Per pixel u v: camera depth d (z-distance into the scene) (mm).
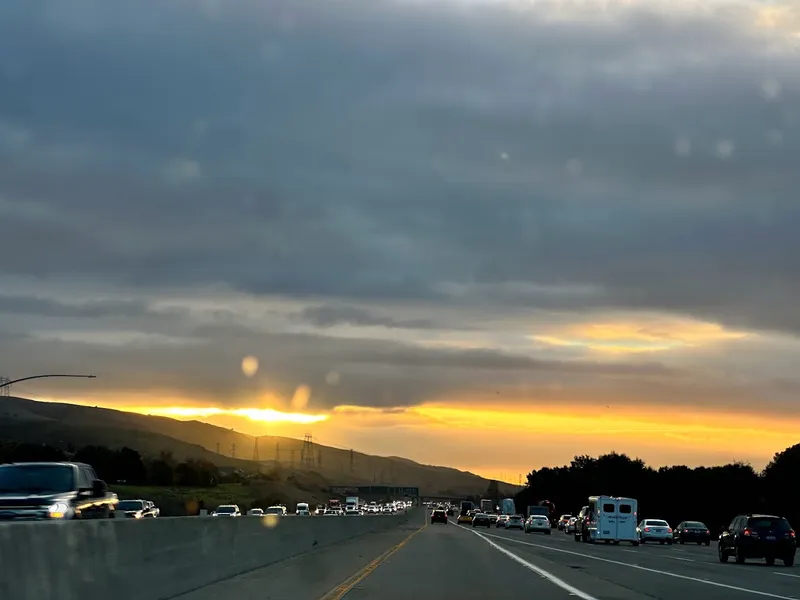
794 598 21109
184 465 136750
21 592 11062
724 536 39781
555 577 26266
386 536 58500
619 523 61406
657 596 21172
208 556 20953
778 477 106812
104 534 14141
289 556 31969
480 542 51312
